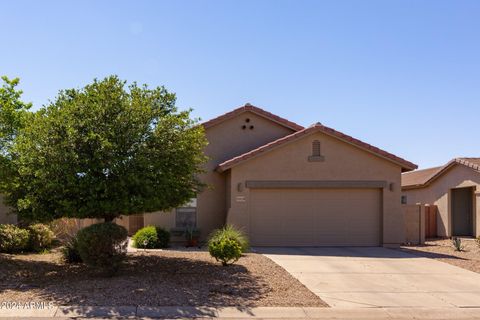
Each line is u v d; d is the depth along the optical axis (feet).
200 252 54.60
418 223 69.77
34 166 38.06
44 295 32.19
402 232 62.85
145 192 39.09
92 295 32.04
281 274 41.09
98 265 37.68
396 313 30.04
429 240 76.74
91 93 39.29
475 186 74.13
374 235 63.21
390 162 63.36
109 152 37.81
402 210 63.10
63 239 61.67
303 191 62.90
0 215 60.85
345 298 33.50
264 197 62.28
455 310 30.91
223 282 37.06
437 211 84.64
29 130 38.11
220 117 67.87
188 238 62.64
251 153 61.21
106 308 29.32
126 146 39.19
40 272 41.37
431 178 85.35
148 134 40.37
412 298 33.83
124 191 38.32
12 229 54.24
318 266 46.11
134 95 41.06
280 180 61.87
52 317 27.73
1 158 41.68
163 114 41.78
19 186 40.57
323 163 62.49
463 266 47.50
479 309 31.22
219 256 43.75
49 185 36.68
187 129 42.50
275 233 62.08
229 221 61.00
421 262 49.57
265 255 52.95
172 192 41.47
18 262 45.98
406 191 98.43
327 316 29.09
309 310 30.04
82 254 37.73
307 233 62.44
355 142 62.23
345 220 63.00
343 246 62.44
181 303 30.68
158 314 28.48
